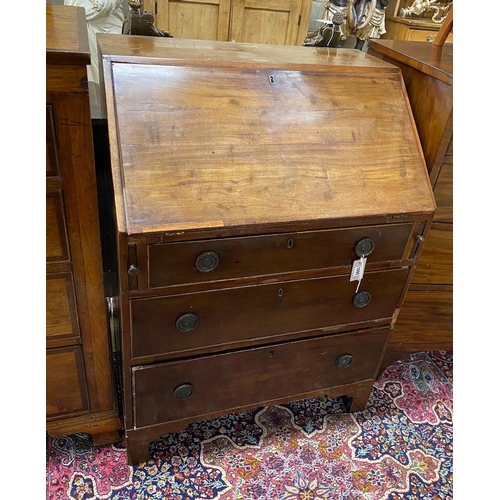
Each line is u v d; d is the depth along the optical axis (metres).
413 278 1.44
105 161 1.19
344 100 1.12
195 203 0.94
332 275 1.14
